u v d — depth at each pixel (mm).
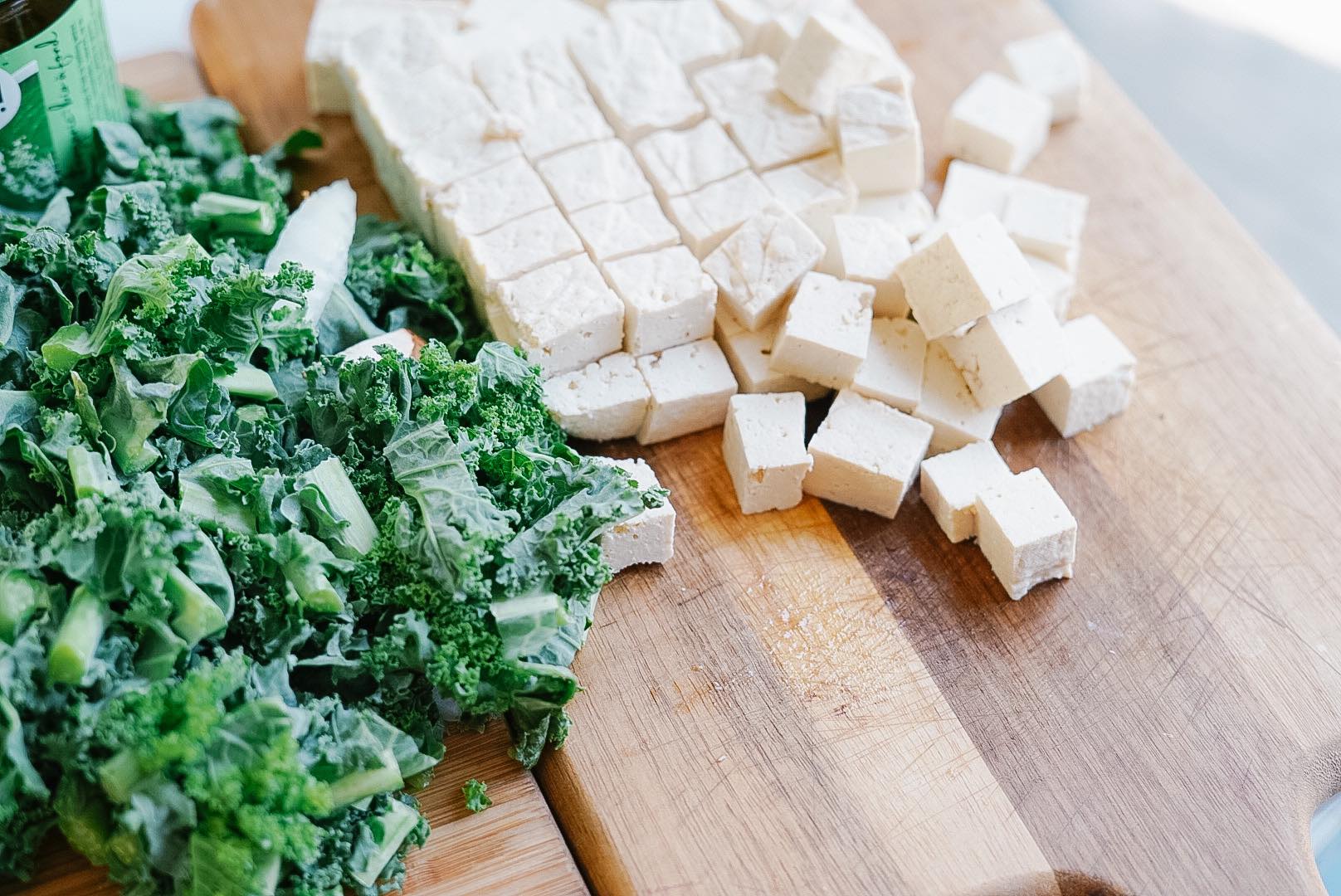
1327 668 426
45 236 412
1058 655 426
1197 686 423
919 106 515
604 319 441
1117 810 407
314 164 495
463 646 388
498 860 395
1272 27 596
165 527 380
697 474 450
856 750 411
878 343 455
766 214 454
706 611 428
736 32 500
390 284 454
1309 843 406
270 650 386
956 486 438
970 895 396
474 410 417
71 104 440
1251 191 565
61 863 389
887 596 433
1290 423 461
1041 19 532
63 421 392
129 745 365
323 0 503
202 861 366
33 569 377
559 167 464
